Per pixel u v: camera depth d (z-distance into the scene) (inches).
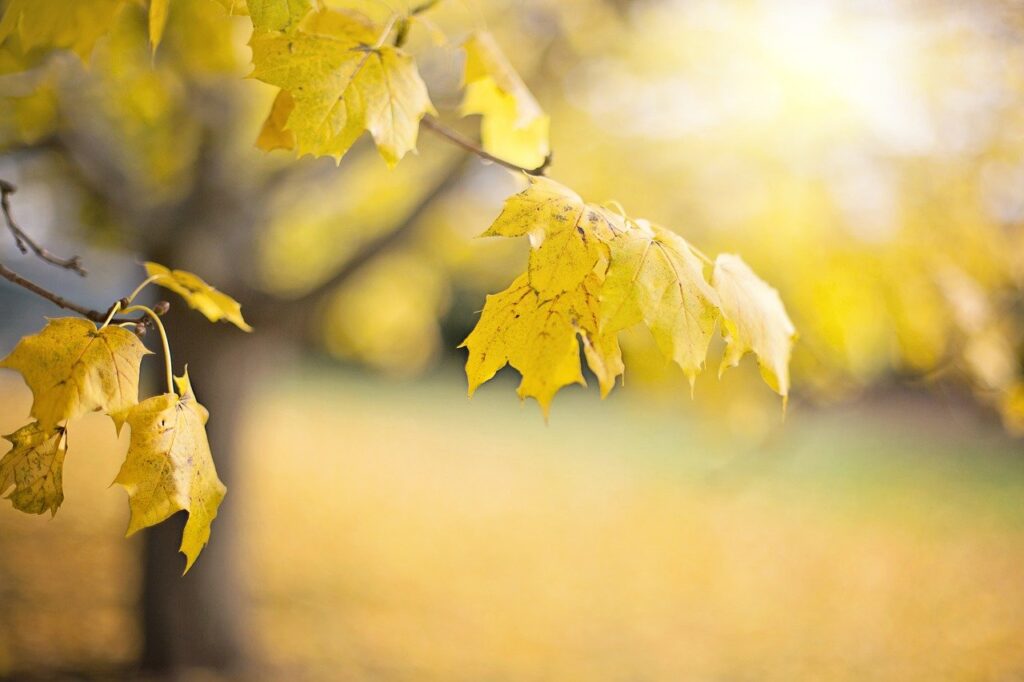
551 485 572.4
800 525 482.3
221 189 197.9
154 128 194.5
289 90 48.3
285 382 1015.6
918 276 165.2
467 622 306.7
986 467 635.5
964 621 336.2
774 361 50.7
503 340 48.1
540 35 177.8
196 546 47.2
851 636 317.4
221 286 200.7
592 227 46.3
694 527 475.8
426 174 233.5
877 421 821.9
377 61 51.2
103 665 230.2
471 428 807.7
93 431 584.7
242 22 118.9
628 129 204.4
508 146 74.8
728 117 187.2
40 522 357.4
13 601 266.2
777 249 187.9
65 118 169.9
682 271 46.7
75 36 64.4
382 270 276.5
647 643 301.7
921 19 162.7
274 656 254.2
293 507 450.3
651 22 182.2
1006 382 150.4
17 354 43.7
